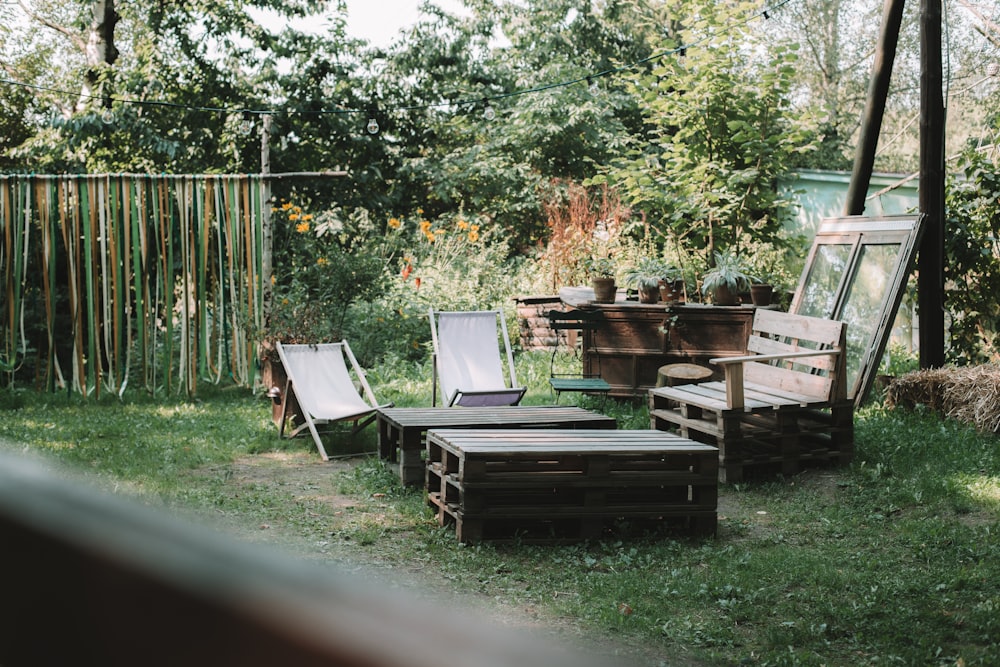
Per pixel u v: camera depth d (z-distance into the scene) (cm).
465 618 24
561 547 594
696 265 1297
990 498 667
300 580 23
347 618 22
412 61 1900
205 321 1064
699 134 1343
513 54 2261
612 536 618
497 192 1914
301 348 896
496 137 2003
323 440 882
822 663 415
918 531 609
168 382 1055
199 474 757
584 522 603
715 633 449
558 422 751
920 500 673
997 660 409
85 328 1085
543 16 2211
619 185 1541
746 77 1380
